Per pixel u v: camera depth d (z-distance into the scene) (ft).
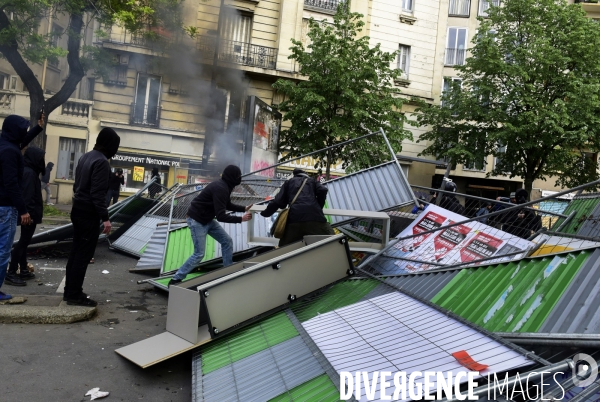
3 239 16.80
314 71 64.28
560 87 71.05
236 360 13.11
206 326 15.42
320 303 15.69
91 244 17.75
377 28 88.69
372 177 26.71
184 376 13.64
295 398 10.51
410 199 25.17
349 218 25.36
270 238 24.21
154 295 21.91
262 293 15.23
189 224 20.57
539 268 12.73
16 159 16.71
